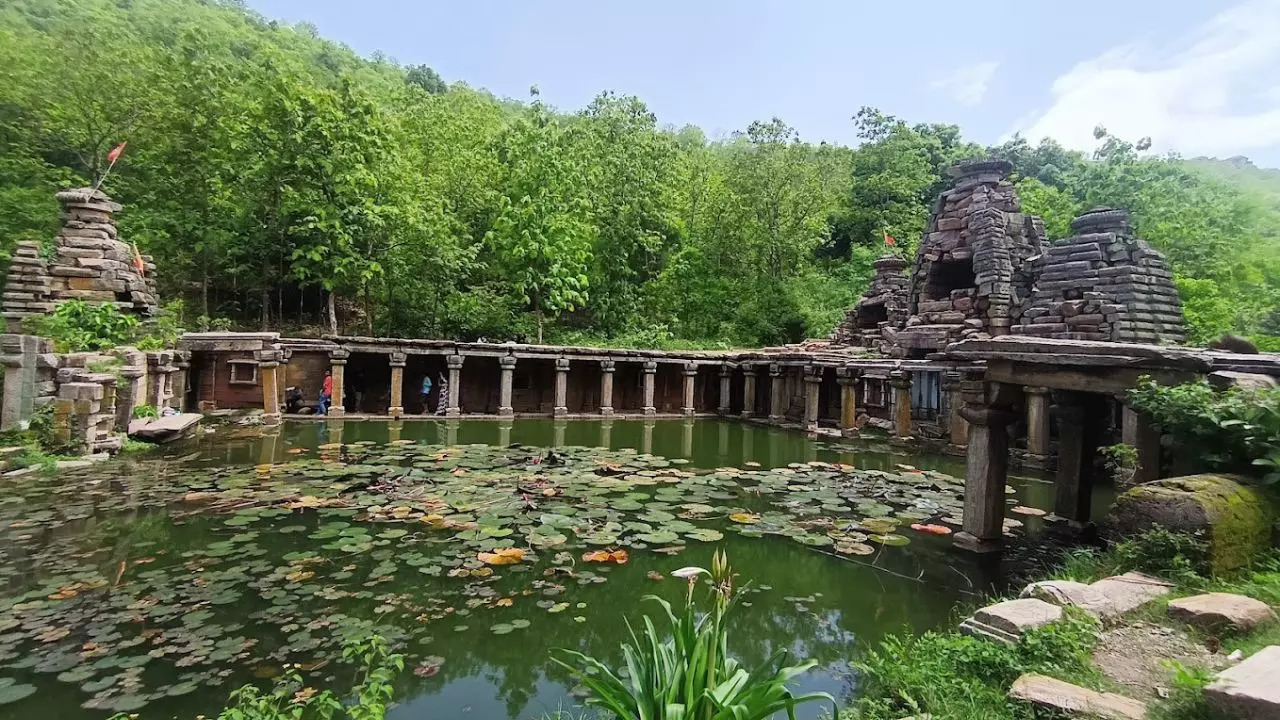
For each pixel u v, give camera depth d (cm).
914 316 1602
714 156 3631
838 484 996
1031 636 337
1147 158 2264
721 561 279
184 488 831
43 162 1898
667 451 1341
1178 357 502
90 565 561
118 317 1209
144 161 1878
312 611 481
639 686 261
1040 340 597
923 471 1122
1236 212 2364
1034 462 1121
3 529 659
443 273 2070
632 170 2570
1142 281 1188
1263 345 1327
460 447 1229
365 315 2236
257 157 1747
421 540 657
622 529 723
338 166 1769
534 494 862
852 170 3189
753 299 2584
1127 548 451
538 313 2147
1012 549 687
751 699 243
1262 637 330
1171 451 532
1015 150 2919
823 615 523
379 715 299
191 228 1841
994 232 1427
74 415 974
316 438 1285
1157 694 285
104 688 362
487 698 387
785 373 1792
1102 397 779
